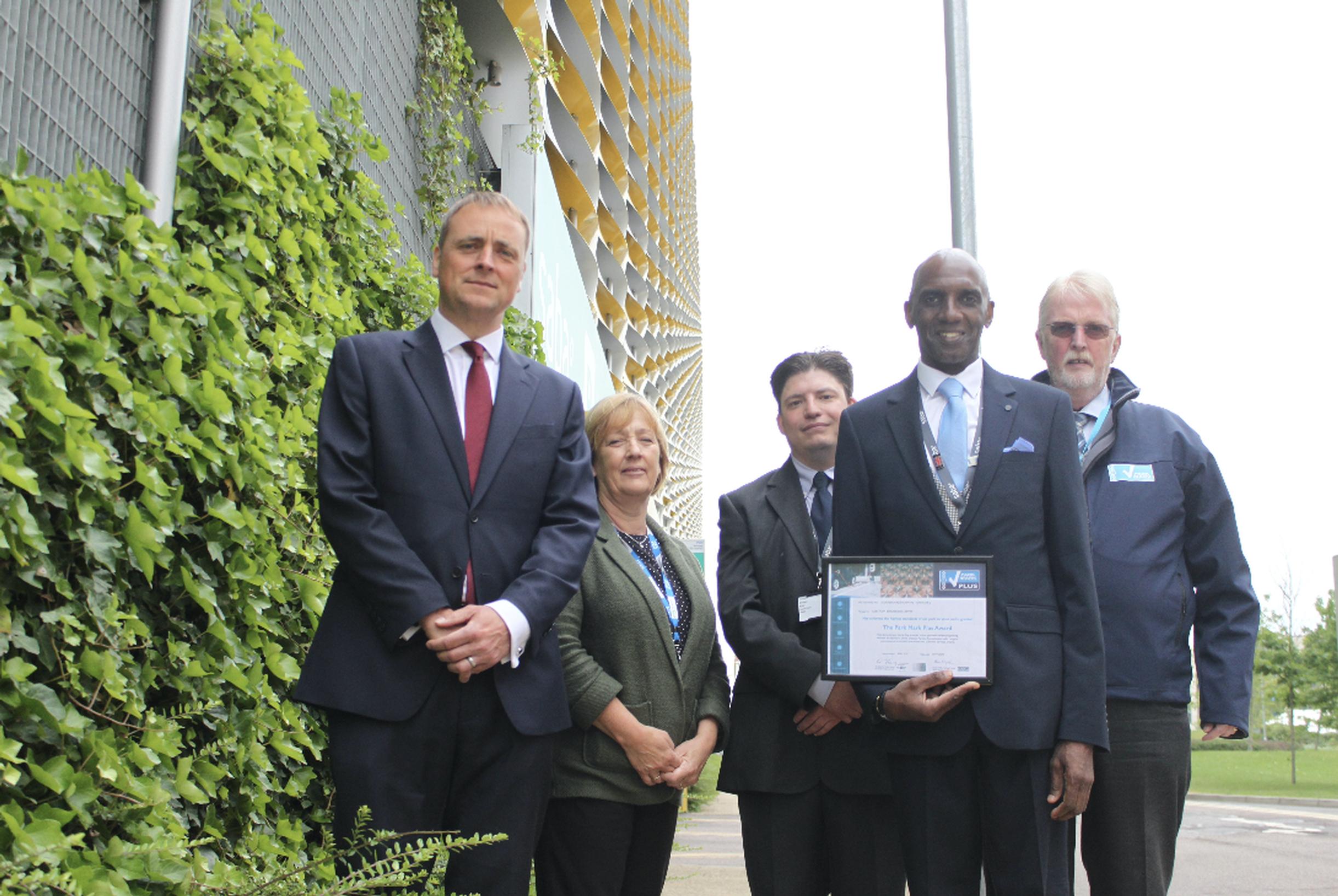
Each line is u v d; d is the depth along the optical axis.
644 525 3.78
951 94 6.25
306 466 3.65
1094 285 3.74
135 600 2.61
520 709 2.69
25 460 2.14
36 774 2.10
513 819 2.69
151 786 2.39
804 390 3.89
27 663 2.16
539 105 8.40
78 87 2.62
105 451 2.37
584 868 3.26
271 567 3.17
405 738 2.59
